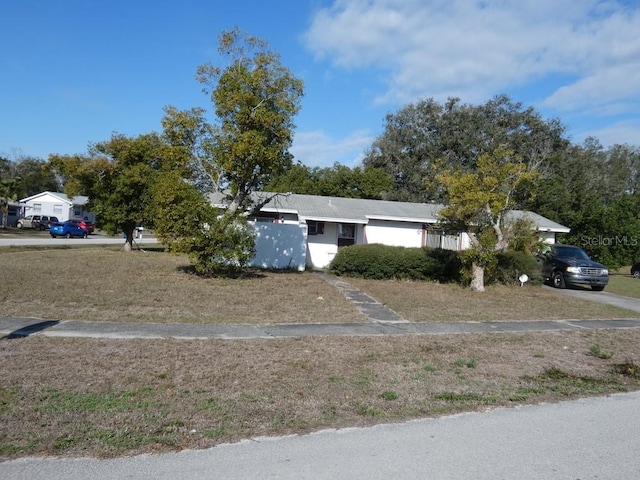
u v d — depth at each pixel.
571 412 6.03
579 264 21.28
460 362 8.06
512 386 7.00
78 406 5.39
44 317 9.73
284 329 10.00
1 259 19.52
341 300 13.85
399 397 6.28
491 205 17.19
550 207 35.44
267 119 16.66
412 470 4.29
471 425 5.46
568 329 11.71
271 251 21.30
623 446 4.99
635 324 12.89
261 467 4.24
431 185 19.20
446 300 15.20
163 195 16.12
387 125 48.00
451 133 46.12
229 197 18.22
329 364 7.61
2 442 4.50
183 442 4.66
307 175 45.16
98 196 26.50
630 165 67.94
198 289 14.14
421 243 25.92
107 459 4.28
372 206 27.27
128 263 19.72
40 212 65.81
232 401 5.81
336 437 4.96
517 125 46.78
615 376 7.81
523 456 4.67
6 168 77.69
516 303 15.50
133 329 9.18
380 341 9.40
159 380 6.42
